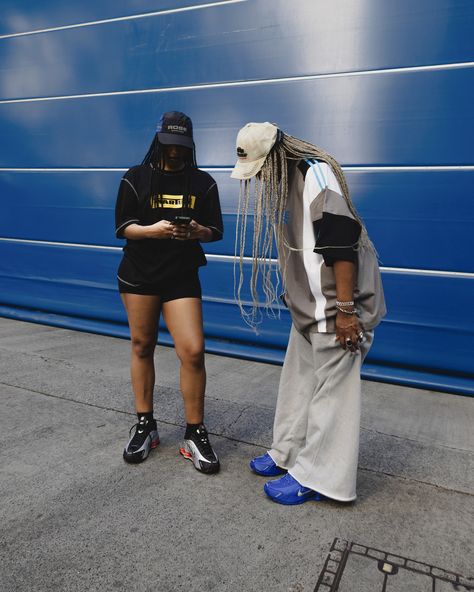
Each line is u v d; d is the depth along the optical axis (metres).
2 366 3.47
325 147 3.42
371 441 2.49
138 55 3.98
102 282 4.41
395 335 3.37
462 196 3.12
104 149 4.23
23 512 1.84
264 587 1.50
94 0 4.08
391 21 3.16
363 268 1.78
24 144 4.57
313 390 2.06
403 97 3.19
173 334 2.16
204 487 2.03
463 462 2.29
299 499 1.91
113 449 2.34
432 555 1.65
